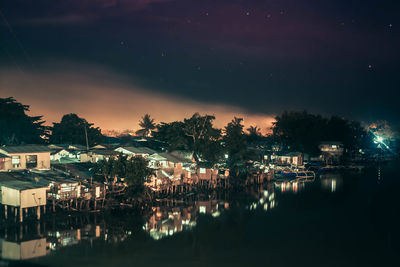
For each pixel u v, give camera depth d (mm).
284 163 132375
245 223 59375
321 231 55781
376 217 64375
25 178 60781
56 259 42312
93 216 60094
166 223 58219
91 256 43594
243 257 44875
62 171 73188
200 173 89938
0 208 56844
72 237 49781
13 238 48375
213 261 43188
